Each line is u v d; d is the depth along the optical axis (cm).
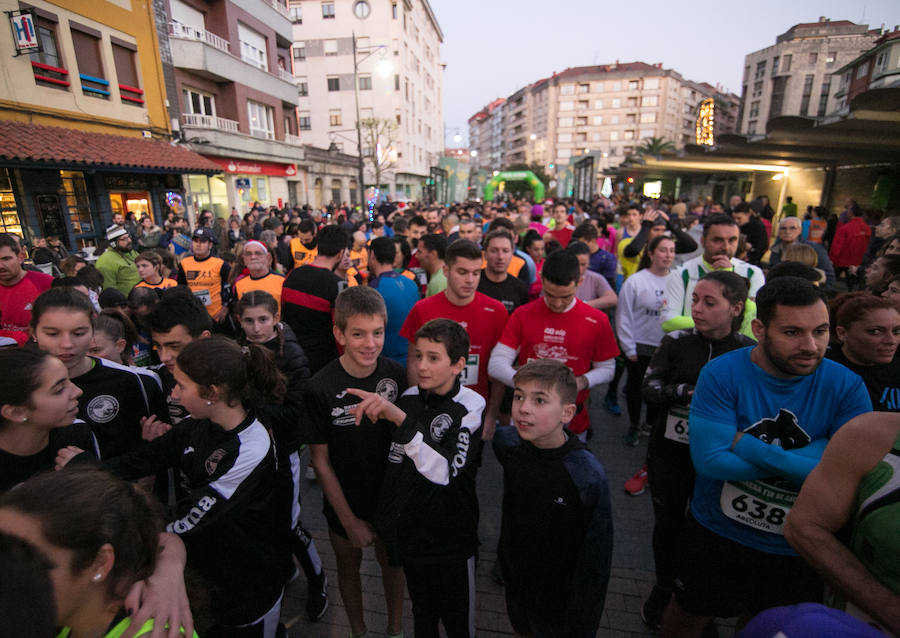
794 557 177
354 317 197
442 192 3725
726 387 179
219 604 173
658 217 589
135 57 1383
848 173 1556
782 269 298
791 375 168
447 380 198
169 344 226
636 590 269
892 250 385
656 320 390
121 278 622
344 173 3428
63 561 84
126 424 232
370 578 285
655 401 243
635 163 1725
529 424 180
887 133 892
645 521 328
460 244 291
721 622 250
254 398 175
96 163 1083
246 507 173
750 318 298
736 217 702
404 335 316
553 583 197
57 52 1134
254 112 2164
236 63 1936
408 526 188
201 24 1873
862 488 112
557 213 793
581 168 2953
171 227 1212
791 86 5625
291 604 265
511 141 11212
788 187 1880
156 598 105
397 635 234
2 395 144
